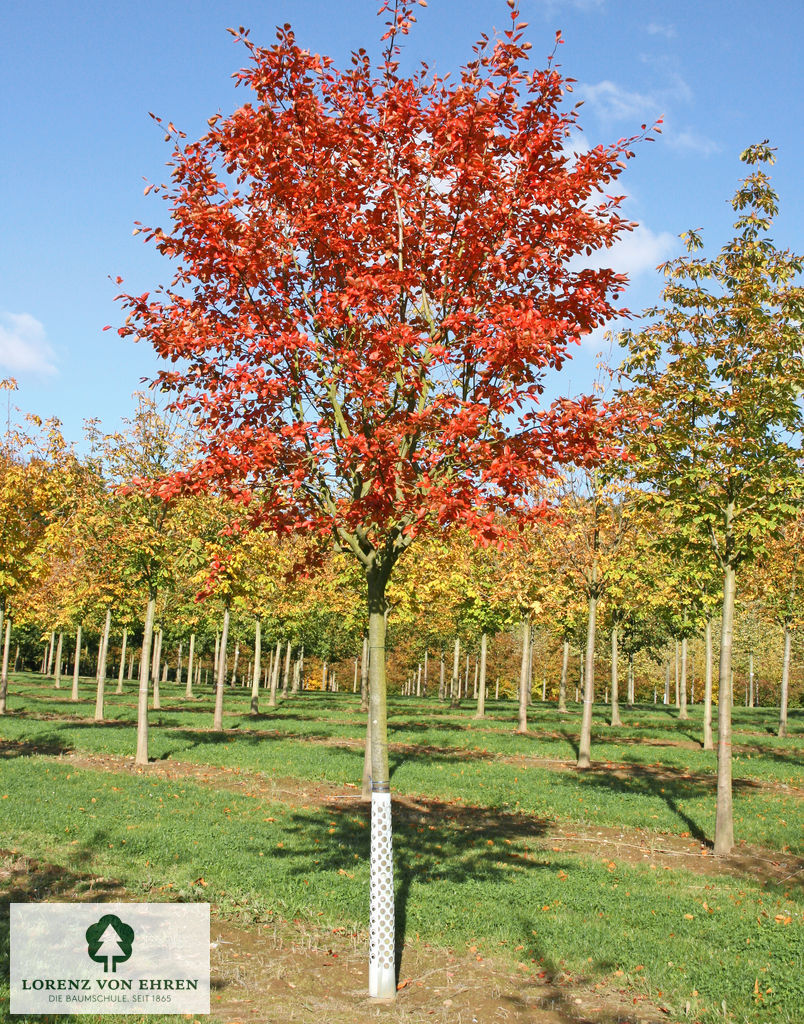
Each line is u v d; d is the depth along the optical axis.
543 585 21.69
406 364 7.79
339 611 35.03
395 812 13.83
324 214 7.47
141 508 18.11
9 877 8.60
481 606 31.73
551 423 7.36
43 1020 5.36
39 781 14.61
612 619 31.80
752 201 13.24
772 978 6.45
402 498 6.96
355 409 7.52
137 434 18.19
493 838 11.85
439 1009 6.07
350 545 7.57
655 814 13.55
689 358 12.73
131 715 30.64
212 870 9.33
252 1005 5.98
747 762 20.31
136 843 10.26
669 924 7.87
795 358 12.13
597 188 7.85
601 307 7.86
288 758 19.12
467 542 22.41
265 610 31.77
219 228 7.32
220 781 16.25
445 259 8.07
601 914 8.19
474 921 7.88
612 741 25.59
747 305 12.62
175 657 73.56
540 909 8.26
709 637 23.62
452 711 38.69
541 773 17.86
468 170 7.62
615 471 13.97
